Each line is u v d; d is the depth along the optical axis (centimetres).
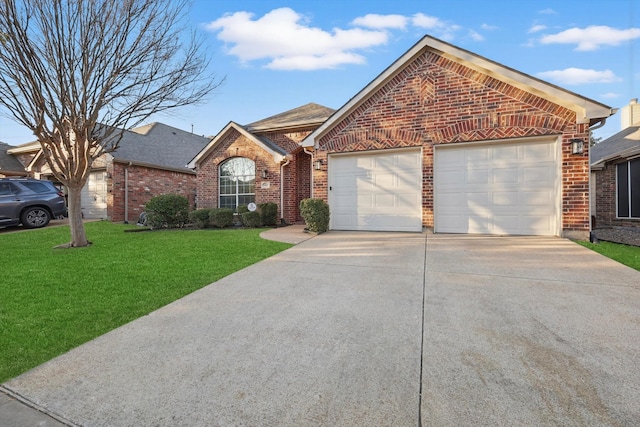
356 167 947
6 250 701
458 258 562
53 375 232
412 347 263
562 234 740
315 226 893
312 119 1241
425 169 853
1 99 645
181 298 390
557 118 739
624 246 686
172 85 795
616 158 1205
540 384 212
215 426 180
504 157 801
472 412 187
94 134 833
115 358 254
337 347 266
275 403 199
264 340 281
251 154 1262
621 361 238
